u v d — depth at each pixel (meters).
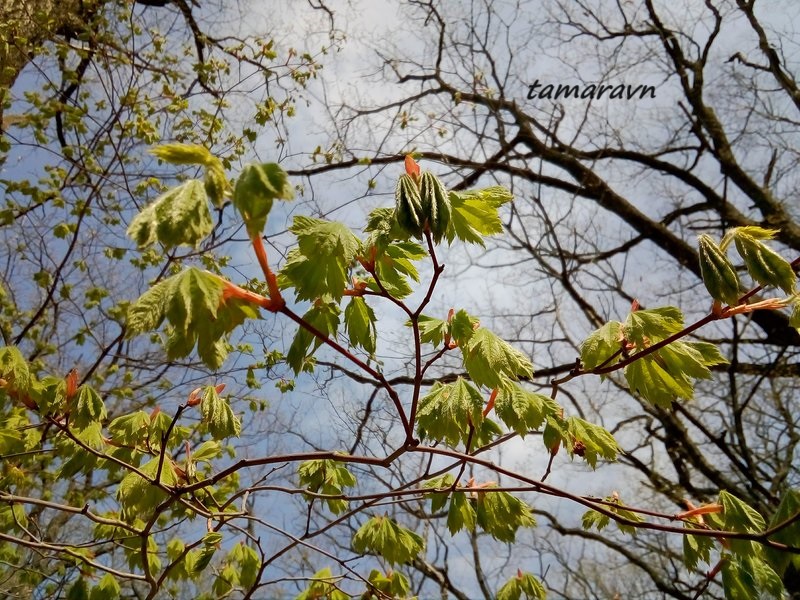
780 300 1.93
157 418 3.13
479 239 2.07
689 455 9.88
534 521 3.00
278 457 2.39
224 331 1.70
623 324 2.32
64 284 5.85
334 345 1.97
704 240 1.93
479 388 2.44
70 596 3.49
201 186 1.48
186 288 1.61
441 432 2.36
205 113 6.37
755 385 9.49
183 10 7.70
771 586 2.58
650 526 2.23
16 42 5.59
